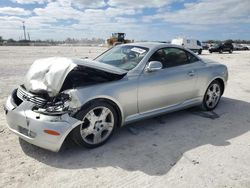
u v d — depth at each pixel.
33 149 3.48
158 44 4.60
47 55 23.64
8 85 7.93
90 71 3.63
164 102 4.39
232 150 3.60
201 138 4.00
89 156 3.35
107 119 3.70
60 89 3.34
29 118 3.19
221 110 5.52
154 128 4.38
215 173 3.01
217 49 35.81
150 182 2.81
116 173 2.97
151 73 4.13
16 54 24.36
